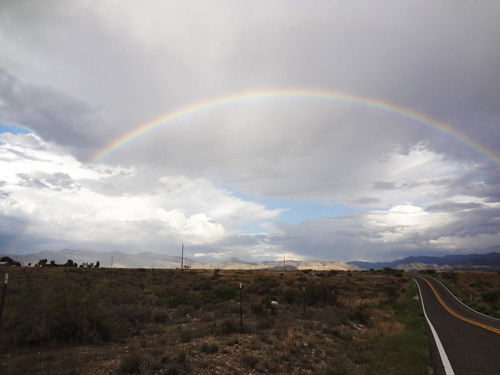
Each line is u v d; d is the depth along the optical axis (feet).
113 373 26.73
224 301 92.58
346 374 32.89
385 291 193.36
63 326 37.04
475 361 38.73
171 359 31.07
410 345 47.01
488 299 174.60
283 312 76.54
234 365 32.42
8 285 39.01
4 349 31.19
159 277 191.52
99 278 160.56
